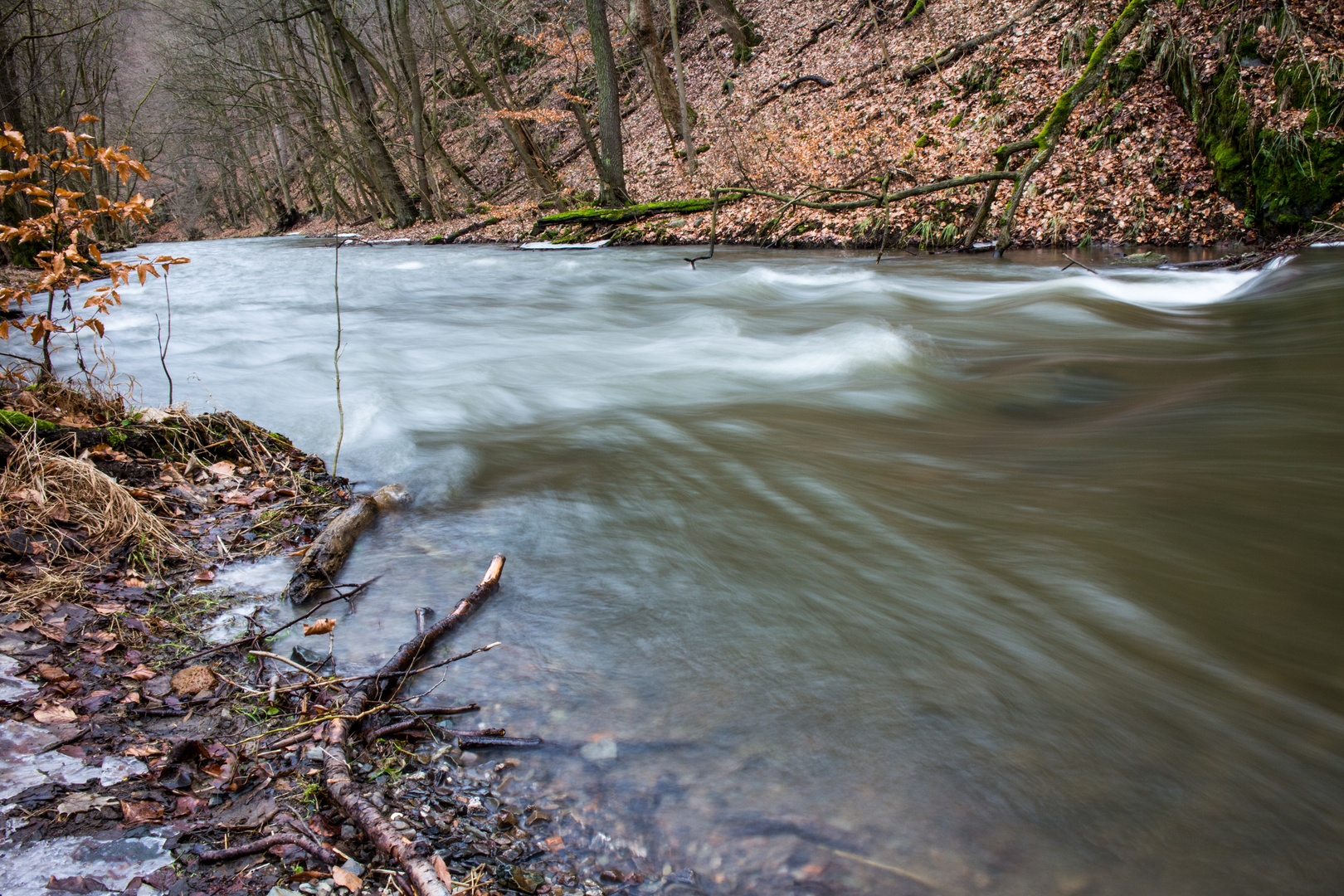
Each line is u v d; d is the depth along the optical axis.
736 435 5.47
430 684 2.82
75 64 33.59
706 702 2.69
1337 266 8.89
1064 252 12.70
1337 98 10.54
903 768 2.38
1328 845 2.10
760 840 2.14
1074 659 2.87
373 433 5.60
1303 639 2.92
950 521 3.97
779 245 16.72
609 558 3.71
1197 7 12.50
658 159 24.73
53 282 4.39
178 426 4.83
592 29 21.34
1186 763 2.38
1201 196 12.01
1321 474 4.24
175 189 62.94
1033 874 2.02
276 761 2.40
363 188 35.47
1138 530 3.75
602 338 9.12
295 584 3.45
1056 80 15.27
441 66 38.44
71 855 1.95
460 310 11.52
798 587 3.40
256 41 34.94
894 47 20.42
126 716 2.55
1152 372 6.66
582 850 2.12
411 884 1.94
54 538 3.50
